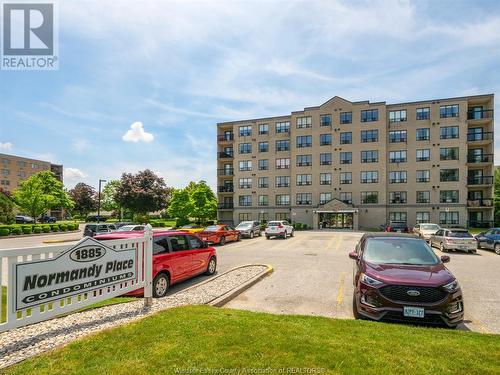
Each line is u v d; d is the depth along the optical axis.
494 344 4.28
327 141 42.78
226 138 50.97
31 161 83.62
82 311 5.66
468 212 38.47
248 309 6.69
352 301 7.35
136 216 59.56
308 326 4.88
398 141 40.22
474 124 38.56
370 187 40.34
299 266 12.25
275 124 46.75
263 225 39.09
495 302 7.40
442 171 38.22
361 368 3.51
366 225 40.19
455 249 17.36
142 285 5.95
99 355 3.71
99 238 7.57
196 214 50.59
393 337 4.45
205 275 10.40
